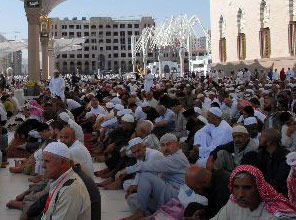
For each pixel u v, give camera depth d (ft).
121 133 39.09
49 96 68.33
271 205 13.71
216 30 209.97
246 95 67.26
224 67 199.62
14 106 82.69
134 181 28.48
